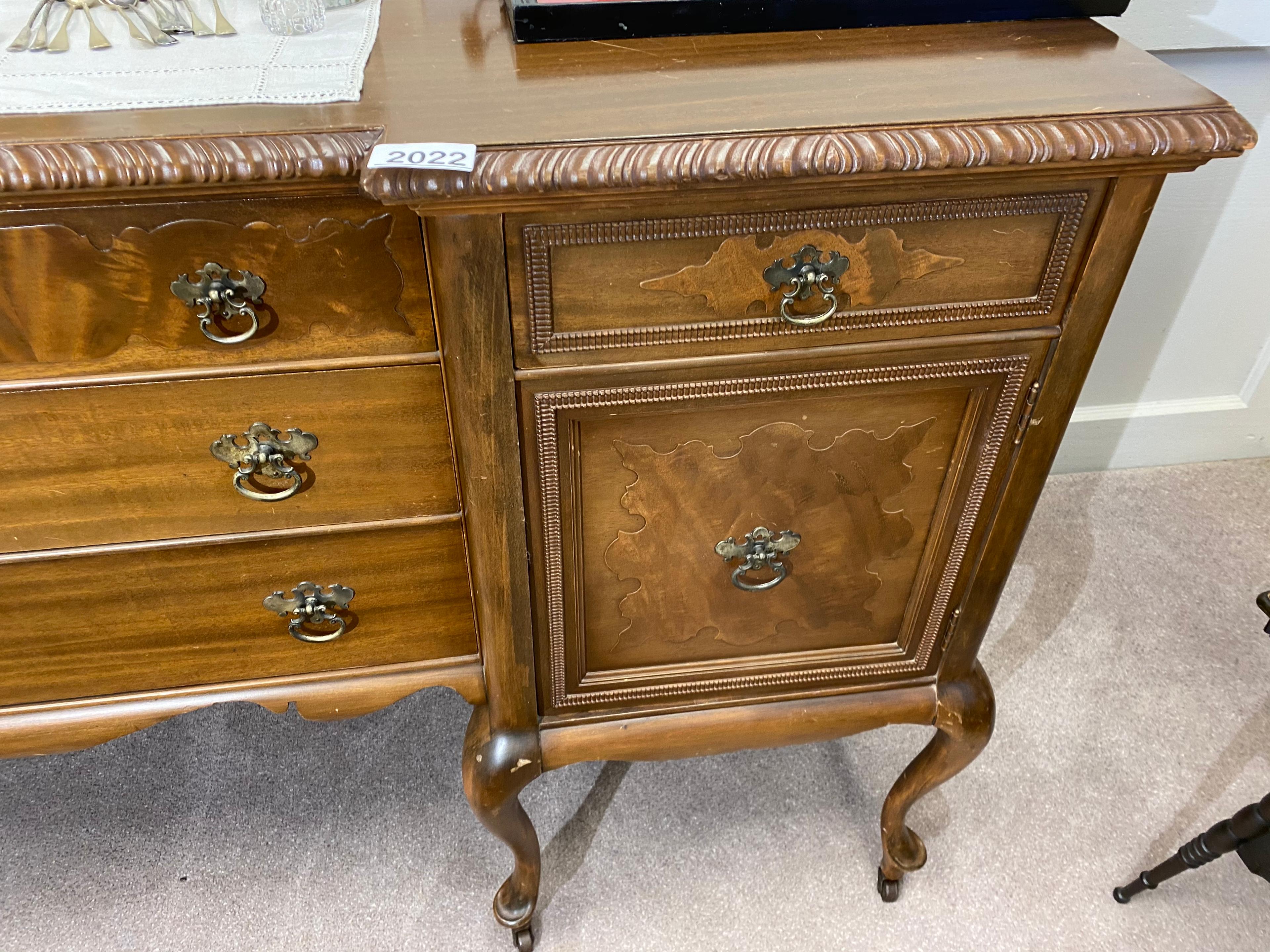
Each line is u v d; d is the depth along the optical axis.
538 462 0.69
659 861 1.13
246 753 1.25
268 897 1.09
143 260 0.62
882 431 0.73
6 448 0.69
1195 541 1.57
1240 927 1.07
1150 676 1.36
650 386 0.66
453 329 0.61
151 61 0.68
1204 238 1.38
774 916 1.08
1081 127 0.57
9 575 0.76
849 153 0.54
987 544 0.81
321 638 0.84
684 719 0.90
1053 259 0.64
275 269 0.64
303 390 0.70
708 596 0.82
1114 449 1.68
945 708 0.91
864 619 0.87
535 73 0.66
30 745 0.87
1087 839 1.15
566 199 0.54
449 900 1.09
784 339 0.65
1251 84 1.23
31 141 0.55
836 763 1.24
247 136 0.56
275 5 0.72
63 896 1.09
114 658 0.84
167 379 0.67
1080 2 0.77
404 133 0.56
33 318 0.63
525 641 0.80
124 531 0.75
